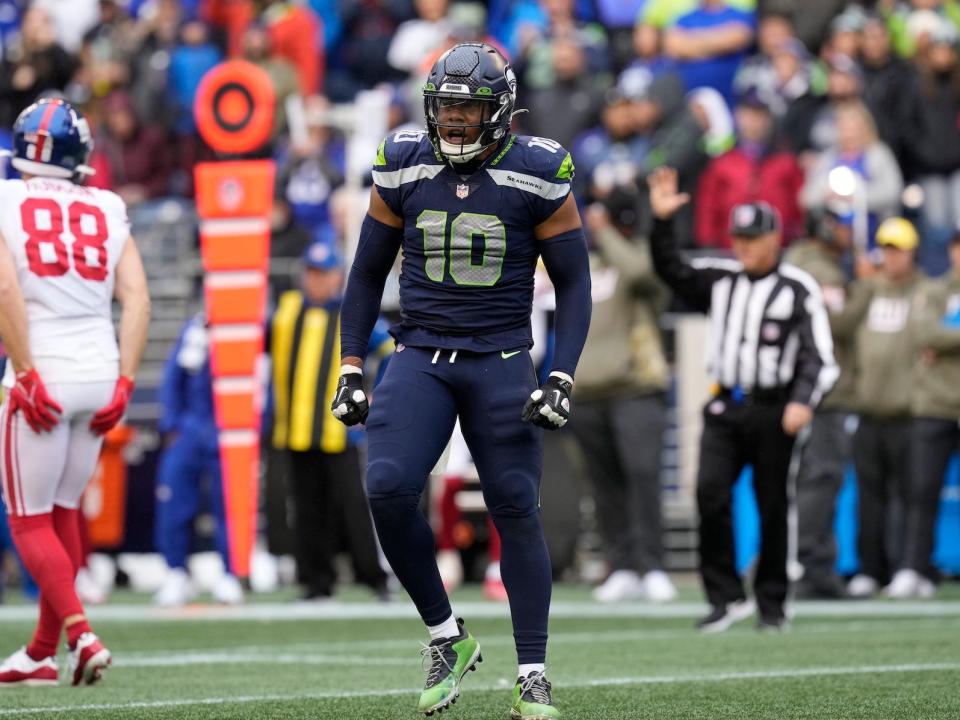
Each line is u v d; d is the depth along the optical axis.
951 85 50.12
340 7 61.78
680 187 49.41
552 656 25.75
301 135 51.78
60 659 25.44
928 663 24.16
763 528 30.70
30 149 21.22
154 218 54.34
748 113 48.06
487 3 64.31
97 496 46.44
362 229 17.73
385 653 26.73
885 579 42.94
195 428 39.28
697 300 31.00
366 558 38.78
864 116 47.19
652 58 54.25
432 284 17.28
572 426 40.66
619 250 39.72
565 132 52.59
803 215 46.88
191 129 58.72
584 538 47.97
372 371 38.53
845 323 39.59
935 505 41.78
